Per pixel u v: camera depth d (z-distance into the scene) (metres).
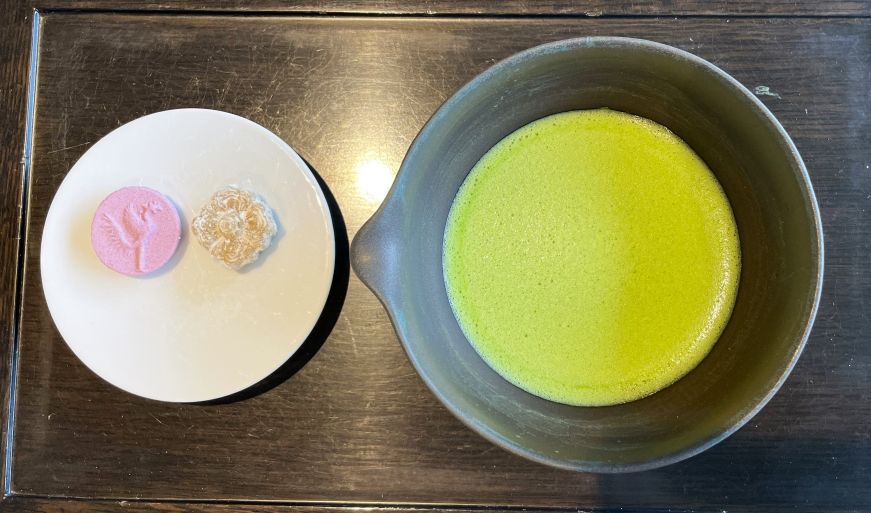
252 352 0.20
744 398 0.16
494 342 0.20
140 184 0.21
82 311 0.21
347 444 0.21
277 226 0.21
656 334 0.20
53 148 0.22
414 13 0.22
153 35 0.22
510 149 0.20
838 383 0.20
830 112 0.21
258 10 0.22
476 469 0.21
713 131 0.18
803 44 0.21
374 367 0.21
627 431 0.18
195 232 0.21
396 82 0.22
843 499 0.20
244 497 0.21
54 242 0.21
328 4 0.22
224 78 0.22
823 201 0.21
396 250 0.16
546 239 0.20
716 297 0.19
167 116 0.21
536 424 0.18
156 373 0.21
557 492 0.20
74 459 0.21
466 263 0.20
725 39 0.21
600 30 0.21
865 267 0.20
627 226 0.20
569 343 0.20
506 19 0.21
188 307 0.21
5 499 0.21
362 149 0.22
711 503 0.20
